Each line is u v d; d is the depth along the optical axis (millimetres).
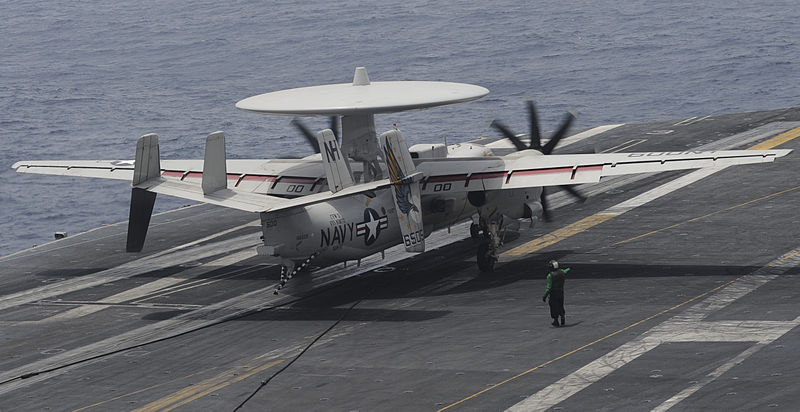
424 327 90812
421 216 101375
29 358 89438
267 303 103750
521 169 105938
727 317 86500
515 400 69812
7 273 124688
